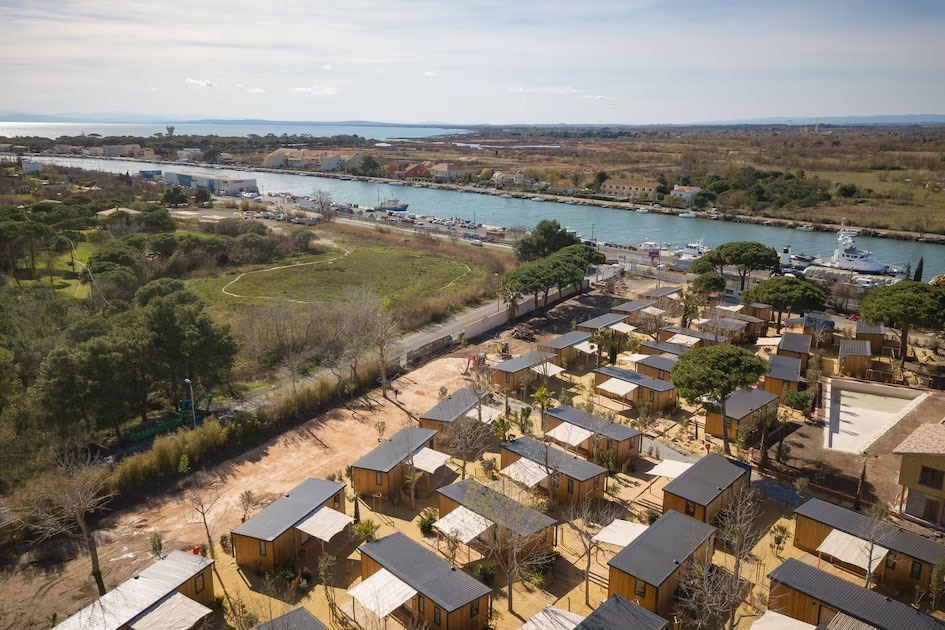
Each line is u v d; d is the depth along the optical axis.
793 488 50.72
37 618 37.56
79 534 42.44
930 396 66.50
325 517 43.50
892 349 80.62
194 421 60.72
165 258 129.25
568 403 65.50
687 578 38.00
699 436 60.00
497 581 40.97
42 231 114.38
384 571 37.78
